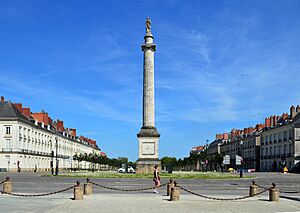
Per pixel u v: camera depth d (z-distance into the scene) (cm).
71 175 4978
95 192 2483
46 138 10738
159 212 1576
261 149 10481
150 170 4909
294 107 8956
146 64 5191
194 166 15050
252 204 1870
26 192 2414
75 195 2005
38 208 1664
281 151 9106
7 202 1878
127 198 2097
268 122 10538
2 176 5119
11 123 8475
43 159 10338
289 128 8631
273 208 1723
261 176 5462
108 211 1588
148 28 5303
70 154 13700
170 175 4819
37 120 10744
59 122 13100
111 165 18288
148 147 4969
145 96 5141
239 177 4697
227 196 2252
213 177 4525
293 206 1797
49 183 3309
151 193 2438
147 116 5094
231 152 13375
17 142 8475
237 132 13750
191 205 1814
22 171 8669
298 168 7519
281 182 3803
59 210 1608
